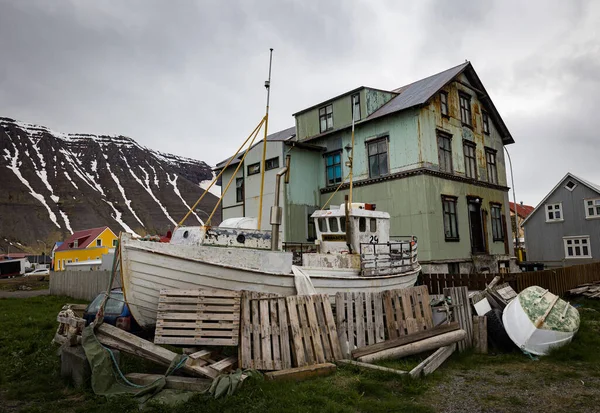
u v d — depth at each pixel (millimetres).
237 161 25734
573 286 18000
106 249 68500
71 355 6918
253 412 5289
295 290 9664
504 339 8820
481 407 5688
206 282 8922
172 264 8672
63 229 190875
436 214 19891
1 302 20531
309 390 6113
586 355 8164
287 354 7102
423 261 19250
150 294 8742
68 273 23859
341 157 22984
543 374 7188
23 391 6449
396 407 5551
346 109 23266
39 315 15352
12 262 58312
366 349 7703
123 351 7273
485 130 25766
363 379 6547
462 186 22281
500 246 24859
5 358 8523
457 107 23250
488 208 24344
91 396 6109
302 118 25812
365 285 11664
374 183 21422
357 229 12992
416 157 19953
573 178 33562
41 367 7641
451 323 8375
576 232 33281
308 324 7484
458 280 16188
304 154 23281
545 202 35062
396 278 13055
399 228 20297
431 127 20719
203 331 7168
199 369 6547
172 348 8930
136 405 5660
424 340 7938
